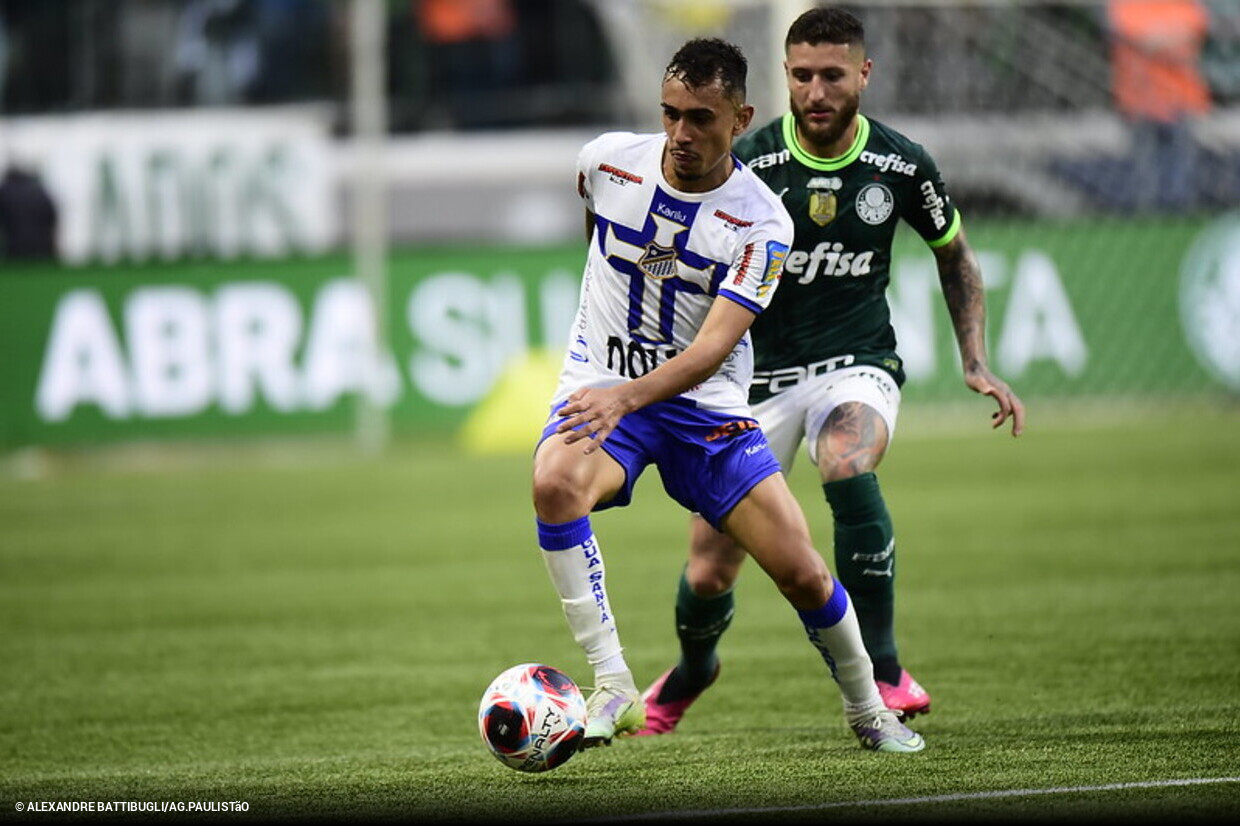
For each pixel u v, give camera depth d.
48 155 57.94
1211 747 15.37
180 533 34.34
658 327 15.23
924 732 17.03
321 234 59.56
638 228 15.02
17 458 47.16
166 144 58.66
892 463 42.09
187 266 45.88
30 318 45.00
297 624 25.14
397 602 26.77
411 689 20.55
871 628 17.00
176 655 23.03
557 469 15.05
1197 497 35.22
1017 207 59.41
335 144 61.09
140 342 45.53
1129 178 59.72
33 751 17.48
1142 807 12.99
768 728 17.88
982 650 21.81
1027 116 60.12
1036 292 49.91
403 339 47.41
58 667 22.34
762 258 14.81
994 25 60.53
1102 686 19.27
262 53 62.31
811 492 38.75
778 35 45.75
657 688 18.02
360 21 45.78
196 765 16.53
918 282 49.12
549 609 26.00
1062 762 14.88
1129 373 50.88
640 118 63.94
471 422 47.38
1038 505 34.81
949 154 59.19
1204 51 62.00
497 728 14.44
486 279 48.16
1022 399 49.78
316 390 46.81
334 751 17.12
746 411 15.63
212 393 45.94
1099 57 61.38
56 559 31.50
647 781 14.80
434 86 62.88
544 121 63.56
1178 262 51.34
